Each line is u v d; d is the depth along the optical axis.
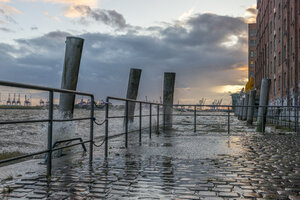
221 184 3.68
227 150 6.82
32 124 17.56
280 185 3.65
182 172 4.36
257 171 4.47
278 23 33.47
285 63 28.72
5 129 13.61
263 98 12.98
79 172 4.30
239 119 31.42
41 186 3.52
